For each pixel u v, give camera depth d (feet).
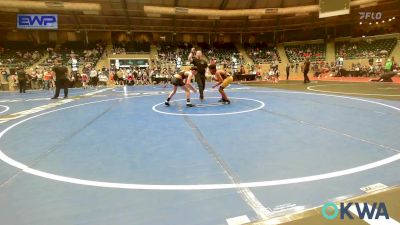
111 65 100.07
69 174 11.49
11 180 11.00
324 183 10.05
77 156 13.82
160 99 38.73
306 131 17.67
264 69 112.88
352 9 102.12
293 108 26.86
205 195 9.43
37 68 87.71
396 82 58.75
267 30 125.70
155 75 85.81
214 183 10.32
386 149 13.58
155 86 72.54
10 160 13.43
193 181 10.55
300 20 116.47
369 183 9.94
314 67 104.47
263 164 12.08
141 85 79.71
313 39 125.49
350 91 41.73
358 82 62.54
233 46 127.75
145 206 8.80
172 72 90.07
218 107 28.89
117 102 36.32
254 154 13.43
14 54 100.22
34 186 10.42
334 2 85.76
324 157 12.74
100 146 15.51
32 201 9.27
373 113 23.18
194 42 129.29
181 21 112.16
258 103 31.12
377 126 18.47
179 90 56.08
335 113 23.65
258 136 16.74
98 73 85.46
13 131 20.12
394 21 108.47
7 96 52.08
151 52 112.98
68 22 105.81
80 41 118.01
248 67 106.32
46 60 97.76
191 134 17.65
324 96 36.35
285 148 14.25
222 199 9.13
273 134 17.13
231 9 105.60
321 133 17.06
